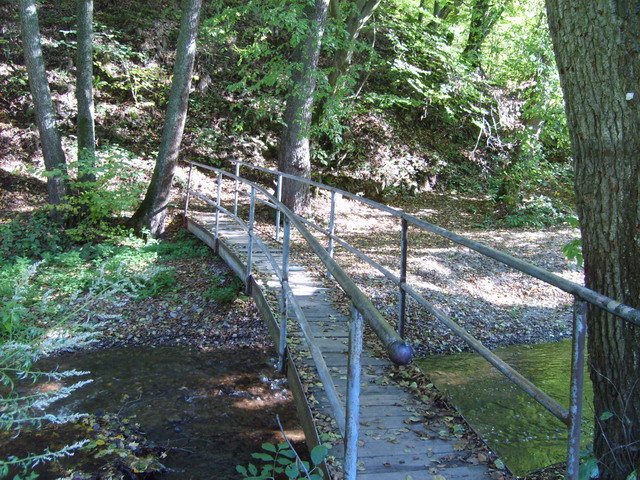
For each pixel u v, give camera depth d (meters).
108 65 12.97
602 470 2.80
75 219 10.16
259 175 13.23
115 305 7.65
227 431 4.98
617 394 2.73
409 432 3.36
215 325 7.38
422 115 15.49
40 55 9.60
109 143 12.10
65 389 2.44
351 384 1.97
